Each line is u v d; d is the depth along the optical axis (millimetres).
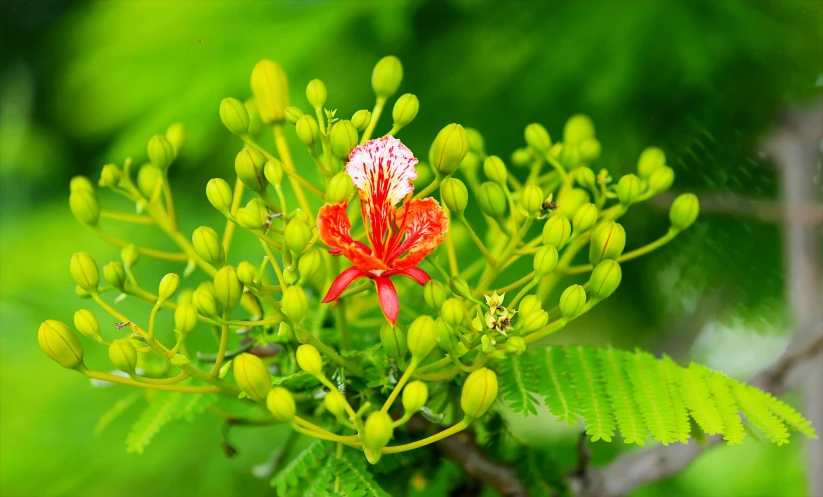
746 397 1049
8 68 2223
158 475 1363
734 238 1454
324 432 966
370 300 1110
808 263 1427
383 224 1007
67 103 1903
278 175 987
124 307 1417
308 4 1415
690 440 1240
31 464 1366
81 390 1387
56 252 1688
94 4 1498
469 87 1429
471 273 1118
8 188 2262
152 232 1586
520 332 986
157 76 1427
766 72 1393
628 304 1567
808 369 1400
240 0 1420
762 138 1438
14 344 1421
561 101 1400
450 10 1434
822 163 1507
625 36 1350
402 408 1045
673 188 1443
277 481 1034
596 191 1071
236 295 981
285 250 980
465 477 1150
